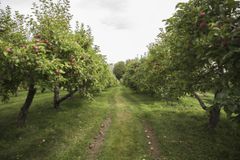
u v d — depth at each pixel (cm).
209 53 539
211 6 697
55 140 1050
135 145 1027
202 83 845
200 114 1504
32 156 878
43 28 1197
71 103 1994
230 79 563
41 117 1399
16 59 660
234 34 498
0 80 778
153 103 2303
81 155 912
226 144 991
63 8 1661
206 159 862
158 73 1597
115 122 1489
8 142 1000
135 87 3844
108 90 4581
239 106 475
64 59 995
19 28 1221
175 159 872
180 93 1202
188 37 755
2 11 1138
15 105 1870
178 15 773
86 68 1281
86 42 1698
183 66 941
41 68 714
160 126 1303
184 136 1107
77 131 1221
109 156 900
